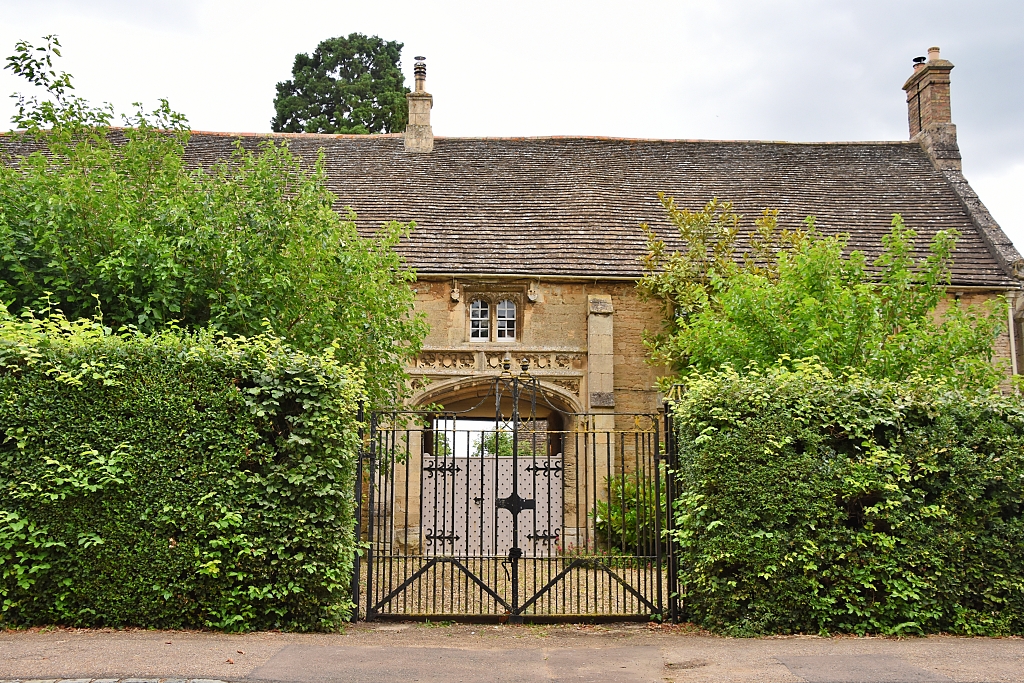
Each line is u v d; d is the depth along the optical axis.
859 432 8.52
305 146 21.06
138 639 7.42
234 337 10.42
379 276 12.24
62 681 5.96
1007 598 8.35
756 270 14.84
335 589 8.39
